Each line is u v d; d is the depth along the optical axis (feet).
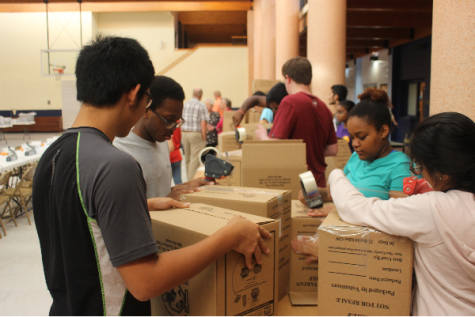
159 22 50.78
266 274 2.87
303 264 4.16
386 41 35.29
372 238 3.05
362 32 29.99
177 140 12.28
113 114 2.47
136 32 51.13
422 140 2.71
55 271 2.40
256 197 3.80
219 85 48.83
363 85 46.96
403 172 3.95
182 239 2.81
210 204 3.79
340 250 3.14
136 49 2.50
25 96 52.75
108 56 2.40
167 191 5.04
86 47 2.49
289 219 4.17
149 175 4.62
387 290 3.03
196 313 2.73
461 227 2.57
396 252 2.98
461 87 4.22
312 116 6.41
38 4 46.47
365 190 4.19
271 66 31.65
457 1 4.19
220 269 2.57
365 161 4.43
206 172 4.68
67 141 2.39
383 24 25.29
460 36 4.20
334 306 3.18
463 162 2.58
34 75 52.42
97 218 2.18
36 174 2.48
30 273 9.61
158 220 3.03
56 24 50.80
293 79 6.82
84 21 50.44
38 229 2.51
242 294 2.72
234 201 3.69
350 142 9.78
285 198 4.05
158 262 2.24
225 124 17.06
